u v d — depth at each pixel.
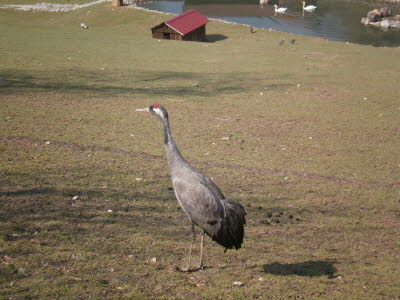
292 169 14.15
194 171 7.41
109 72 27.39
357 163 15.30
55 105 18.73
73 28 52.38
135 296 6.69
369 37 59.75
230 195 11.52
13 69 25.31
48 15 60.16
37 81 22.94
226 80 27.72
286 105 22.67
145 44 40.00
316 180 13.37
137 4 78.31
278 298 7.04
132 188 11.22
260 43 45.28
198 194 7.03
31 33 41.78
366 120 20.84
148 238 8.73
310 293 7.30
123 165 12.86
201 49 39.38
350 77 30.39
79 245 8.09
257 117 20.11
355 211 11.37
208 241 9.01
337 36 59.75
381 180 13.89
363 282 7.85
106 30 52.53
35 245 7.86
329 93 25.77
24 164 11.80
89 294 6.61
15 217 8.80
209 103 21.98
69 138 14.74
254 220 10.20
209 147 15.56
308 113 21.44
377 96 25.52
